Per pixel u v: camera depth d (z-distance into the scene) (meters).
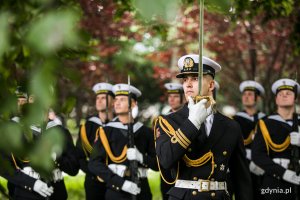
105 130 17.66
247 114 22.25
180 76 11.62
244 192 11.78
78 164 16.70
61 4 4.66
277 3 20.66
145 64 44.12
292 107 18.00
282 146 17.70
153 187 32.72
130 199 16.92
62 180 16.66
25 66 4.93
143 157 17.28
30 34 3.66
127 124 17.81
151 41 41.31
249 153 21.50
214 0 4.24
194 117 10.45
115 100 17.94
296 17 23.42
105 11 23.53
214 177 11.36
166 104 56.12
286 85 17.89
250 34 29.58
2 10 4.30
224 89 39.69
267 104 29.64
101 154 17.45
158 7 3.73
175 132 10.64
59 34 3.66
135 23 29.20
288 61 30.83
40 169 4.28
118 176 16.98
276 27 27.89
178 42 35.09
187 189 11.32
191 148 11.30
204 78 11.38
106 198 17.30
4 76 4.82
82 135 20.69
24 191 15.63
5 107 4.49
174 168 11.49
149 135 18.02
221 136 11.51
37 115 4.07
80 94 36.06
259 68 33.94
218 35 31.05
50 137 4.13
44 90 4.02
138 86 53.75
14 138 4.20
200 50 9.66
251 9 21.00
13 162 14.88
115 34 29.09
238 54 32.38
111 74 33.19
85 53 6.00
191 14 28.23
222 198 11.34
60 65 4.68
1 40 3.77
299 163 17.42
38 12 4.25
